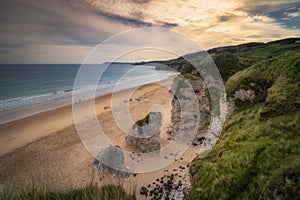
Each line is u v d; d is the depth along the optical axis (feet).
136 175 37.99
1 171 46.26
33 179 30.04
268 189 20.58
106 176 38.60
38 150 56.49
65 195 23.97
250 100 45.88
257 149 26.73
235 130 37.76
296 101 33.63
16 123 81.97
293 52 49.67
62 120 82.84
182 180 34.50
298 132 27.96
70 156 50.96
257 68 51.42
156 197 30.99
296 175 19.86
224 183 24.67
